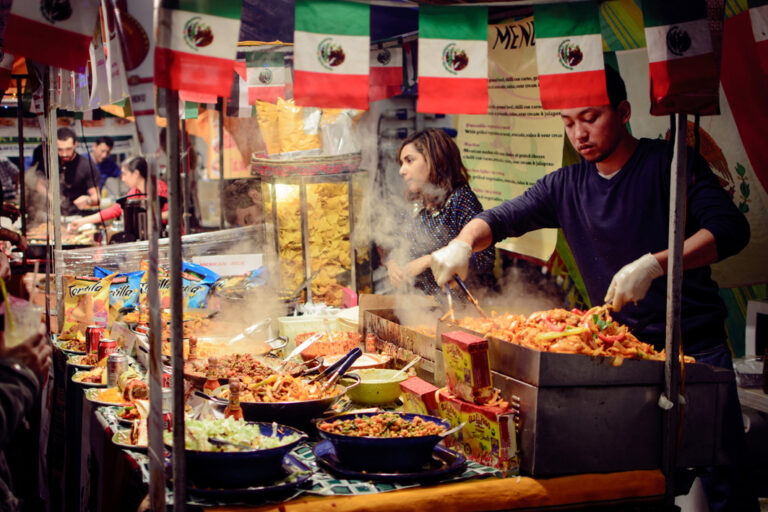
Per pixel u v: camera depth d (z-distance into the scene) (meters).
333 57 1.63
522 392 1.76
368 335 2.63
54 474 3.14
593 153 2.80
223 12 1.50
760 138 2.82
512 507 1.69
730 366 2.60
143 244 3.68
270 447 1.63
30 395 1.59
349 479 1.70
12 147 6.89
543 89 1.82
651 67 1.76
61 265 3.62
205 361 2.35
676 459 1.86
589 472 1.77
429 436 1.69
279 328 3.04
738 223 2.40
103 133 7.60
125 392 2.35
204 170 8.22
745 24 2.74
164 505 1.56
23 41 1.50
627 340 1.88
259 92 3.40
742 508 2.57
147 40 1.48
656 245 2.73
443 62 1.73
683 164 1.82
